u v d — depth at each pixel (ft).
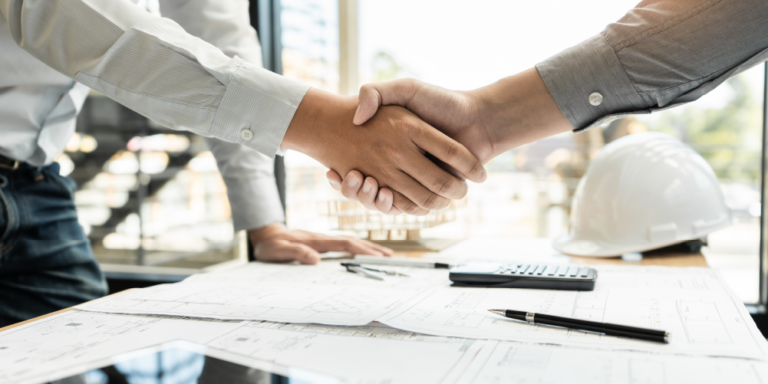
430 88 2.00
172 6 2.98
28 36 1.91
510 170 7.22
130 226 7.55
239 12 3.10
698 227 2.59
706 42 1.75
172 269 4.95
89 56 1.93
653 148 2.79
